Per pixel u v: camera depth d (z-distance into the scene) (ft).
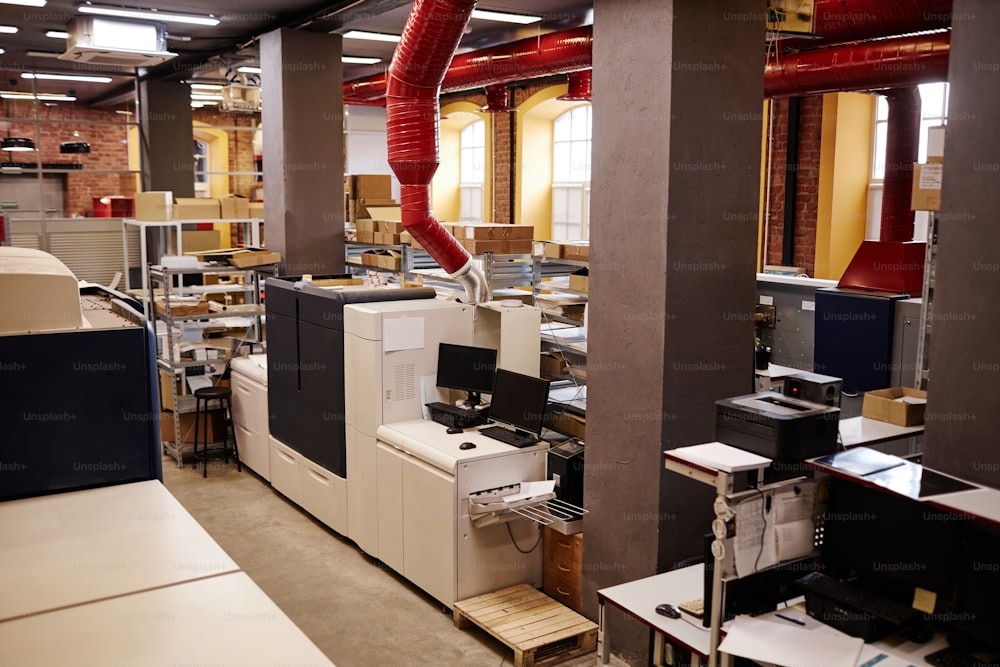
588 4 21.38
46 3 20.51
